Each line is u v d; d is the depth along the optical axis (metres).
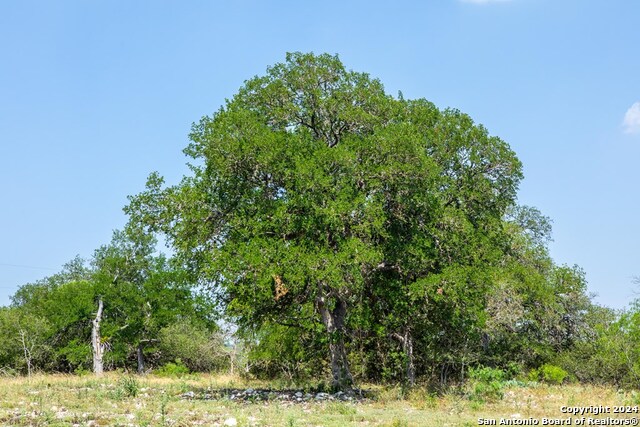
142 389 23.58
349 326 29.23
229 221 22.84
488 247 25.14
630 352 30.25
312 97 24.77
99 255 54.09
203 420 15.05
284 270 20.94
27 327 49.16
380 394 22.28
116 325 50.53
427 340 29.19
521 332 38.72
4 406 17.02
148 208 23.81
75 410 16.58
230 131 22.25
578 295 40.22
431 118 25.98
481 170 26.06
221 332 51.34
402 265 23.77
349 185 22.25
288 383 31.44
